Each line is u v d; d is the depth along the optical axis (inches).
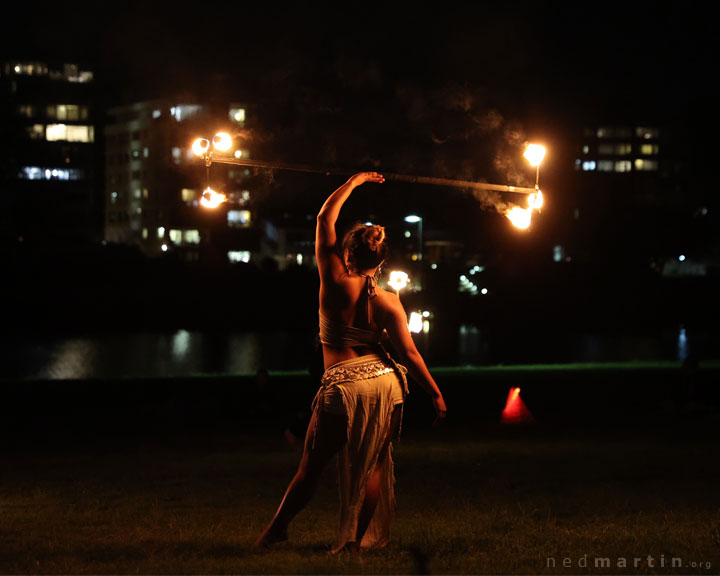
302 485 216.4
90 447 530.0
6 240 3137.3
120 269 2977.4
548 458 435.5
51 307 2669.8
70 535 243.4
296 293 2913.4
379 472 218.5
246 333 2431.1
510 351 1820.9
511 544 222.2
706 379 885.8
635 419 673.0
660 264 2906.0
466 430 612.4
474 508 289.3
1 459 467.8
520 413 662.5
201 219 3772.1
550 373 932.0
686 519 260.4
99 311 2674.7
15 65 4414.4
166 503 308.0
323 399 210.2
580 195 2851.9
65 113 4434.1
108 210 4461.1
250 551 215.9
